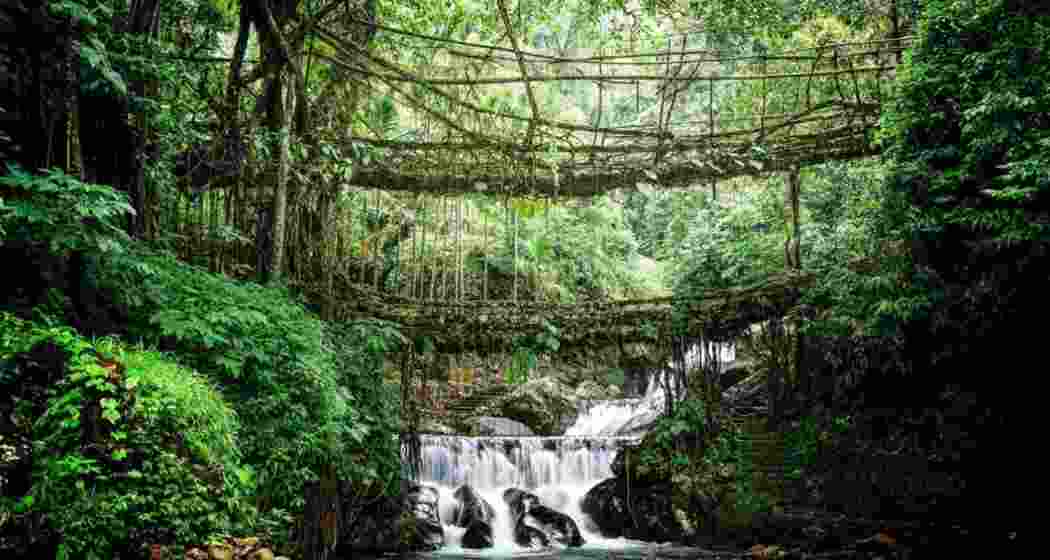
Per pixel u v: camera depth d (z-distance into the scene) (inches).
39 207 207.9
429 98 503.8
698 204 897.5
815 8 569.9
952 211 384.5
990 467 409.4
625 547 490.0
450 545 486.0
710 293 583.2
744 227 707.4
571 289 856.3
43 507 175.6
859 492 467.8
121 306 254.5
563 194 482.9
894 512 446.0
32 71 250.8
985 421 414.9
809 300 525.0
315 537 331.9
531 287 792.9
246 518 232.2
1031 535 361.7
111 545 185.3
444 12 522.6
